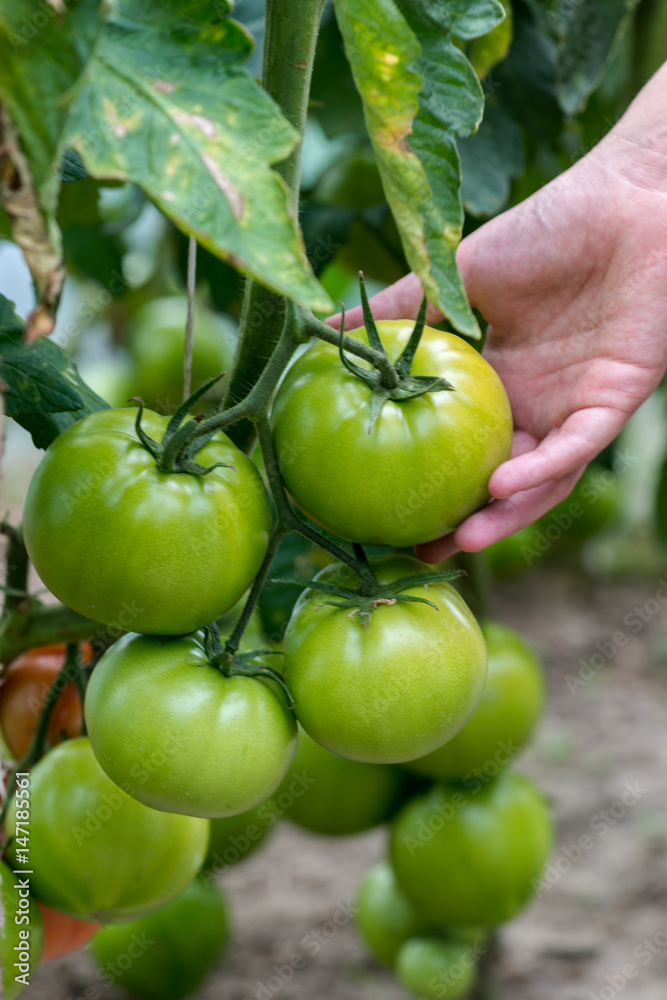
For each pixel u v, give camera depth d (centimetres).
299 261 78
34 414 91
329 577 89
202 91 79
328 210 119
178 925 121
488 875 109
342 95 112
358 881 191
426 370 88
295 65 85
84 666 97
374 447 86
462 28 88
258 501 86
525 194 131
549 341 98
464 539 90
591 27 110
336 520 87
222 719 85
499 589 327
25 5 78
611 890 186
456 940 135
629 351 96
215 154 78
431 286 83
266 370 86
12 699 100
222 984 158
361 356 86
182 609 85
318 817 109
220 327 154
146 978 122
